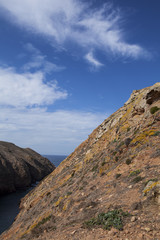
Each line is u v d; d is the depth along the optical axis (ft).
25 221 82.74
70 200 53.98
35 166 392.47
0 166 277.03
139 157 53.01
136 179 39.11
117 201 33.30
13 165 316.60
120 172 52.42
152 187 29.63
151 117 74.59
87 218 32.37
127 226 22.75
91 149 118.93
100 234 23.02
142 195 29.96
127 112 115.85
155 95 82.17
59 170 157.48
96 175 67.41
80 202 48.26
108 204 33.42
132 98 144.77
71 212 43.14
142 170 43.11
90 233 24.49
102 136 124.77
